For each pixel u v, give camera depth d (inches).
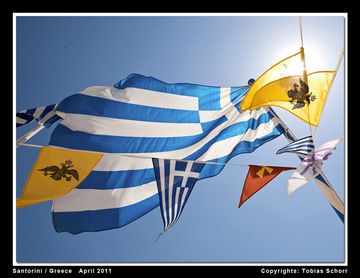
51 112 270.4
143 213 269.1
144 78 295.6
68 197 261.1
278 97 266.2
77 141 267.6
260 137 294.2
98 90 283.6
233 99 303.0
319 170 239.3
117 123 279.7
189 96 299.6
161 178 239.6
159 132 286.5
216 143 292.7
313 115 263.6
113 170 271.7
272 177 238.5
